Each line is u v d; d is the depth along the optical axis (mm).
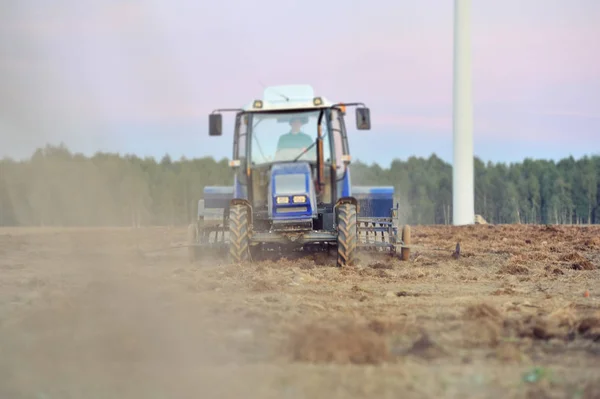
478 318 16312
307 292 21484
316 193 31375
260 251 32156
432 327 15273
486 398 10281
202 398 10305
